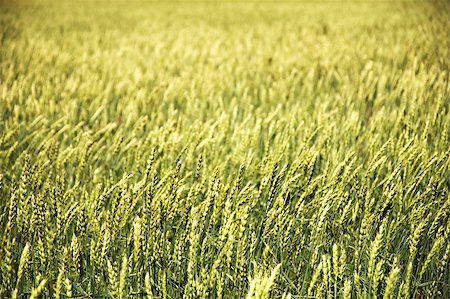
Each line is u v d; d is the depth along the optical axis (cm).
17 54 700
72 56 716
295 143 330
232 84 485
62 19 1307
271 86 537
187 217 218
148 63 619
